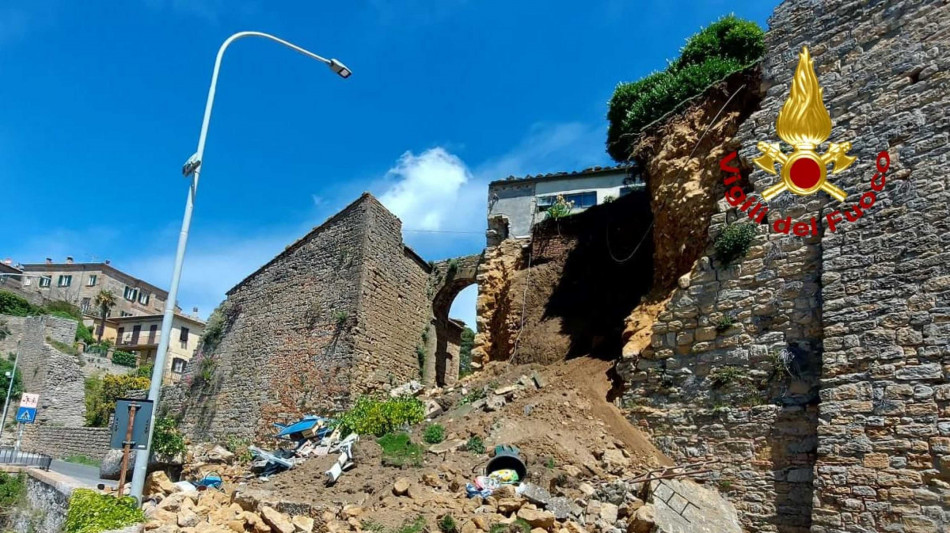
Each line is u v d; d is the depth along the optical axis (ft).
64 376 155.43
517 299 79.51
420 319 99.71
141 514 34.78
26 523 59.00
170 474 69.46
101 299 222.28
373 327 87.97
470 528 34.50
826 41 47.42
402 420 58.54
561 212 84.12
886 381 36.83
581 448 45.75
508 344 77.05
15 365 143.13
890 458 35.32
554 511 37.06
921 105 41.11
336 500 41.68
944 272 36.83
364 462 48.19
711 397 44.80
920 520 33.47
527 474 42.24
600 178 98.73
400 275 96.37
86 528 32.86
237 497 41.65
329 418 78.18
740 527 39.75
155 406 36.19
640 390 48.98
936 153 39.47
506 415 51.57
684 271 53.16
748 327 44.52
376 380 86.28
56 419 149.79
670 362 47.75
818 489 37.04
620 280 70.44
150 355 216.74
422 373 96.94
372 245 90.63
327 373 84.84
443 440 50.78
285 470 57.47
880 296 38.70
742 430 42.52
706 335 46.42
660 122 61.21
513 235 99.30
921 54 42.11
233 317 103.40
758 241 45.83
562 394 52.39
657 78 75.15
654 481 40.68
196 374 103.30
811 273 42.88
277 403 89.20
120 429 35.40
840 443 37.19
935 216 38.17
